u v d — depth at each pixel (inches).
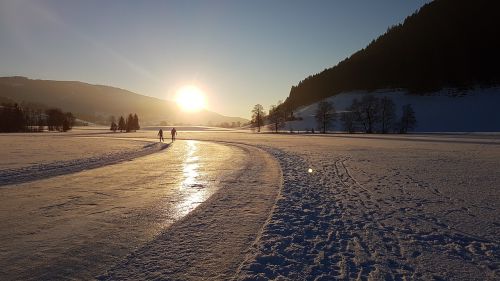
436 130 4028.1
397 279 191.9
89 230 277.1
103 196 407.5
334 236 262.5
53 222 298.8
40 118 5472.4
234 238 257.9
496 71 5012.3
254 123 5059.1
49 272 201.0
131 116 5546.3
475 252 231.0
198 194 418.6
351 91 6402.6
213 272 201.0
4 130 4269.2
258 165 720.3
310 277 194.4
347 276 195.5
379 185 472.7
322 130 4261.8
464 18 6412.4
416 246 241.6
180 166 714.8
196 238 257.9
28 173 594.6
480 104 4443.9
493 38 5561.0
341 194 414.3
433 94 5022.1
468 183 485.7
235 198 394.9
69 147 1311.5
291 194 414.3
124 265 210.4
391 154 948.0
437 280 191.2
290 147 1280.8
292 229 278.5
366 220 304.5
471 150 1076.5
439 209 342.0
